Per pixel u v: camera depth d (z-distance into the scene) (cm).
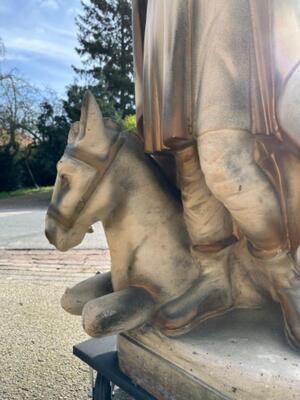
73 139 149
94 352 180
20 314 313
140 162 155
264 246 135
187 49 131
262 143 130
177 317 143
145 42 155
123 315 142
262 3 125
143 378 154
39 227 820
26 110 2142
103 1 2367
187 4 131
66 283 403
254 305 155
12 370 229
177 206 159
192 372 134
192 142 136
